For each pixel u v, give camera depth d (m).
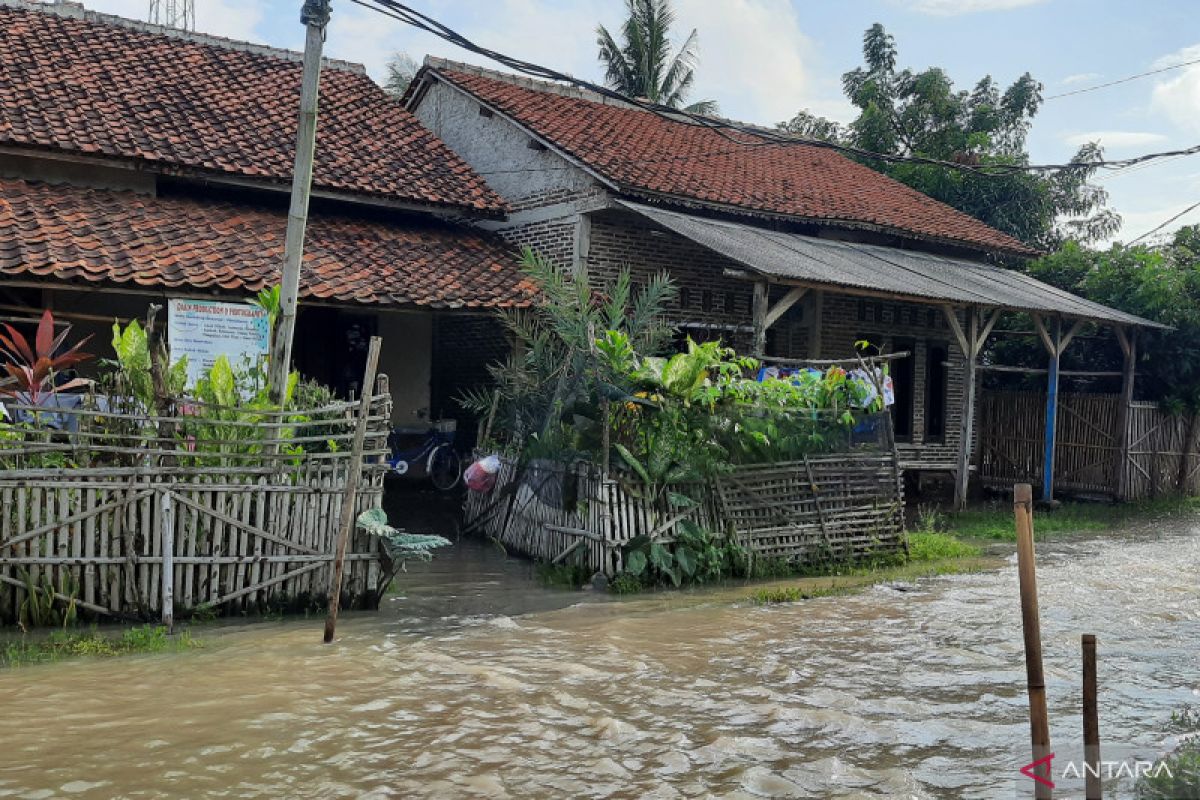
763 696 5.75
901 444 17.75
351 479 6.82
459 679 5.92
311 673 5.94
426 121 17.66
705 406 9.66
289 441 7.23
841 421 10.50
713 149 17.44
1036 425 18.11
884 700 5.75
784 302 11.83
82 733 4.84
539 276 10.97
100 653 6.21
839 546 10.44
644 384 9.47
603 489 9.02
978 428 18.92
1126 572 10.52
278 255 11.58
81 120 12.10
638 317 11.30
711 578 9.52
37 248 10.02
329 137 14.47
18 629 6.69
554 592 8.80
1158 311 17.41
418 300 11.55
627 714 5.38
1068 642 7.32
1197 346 17.48
